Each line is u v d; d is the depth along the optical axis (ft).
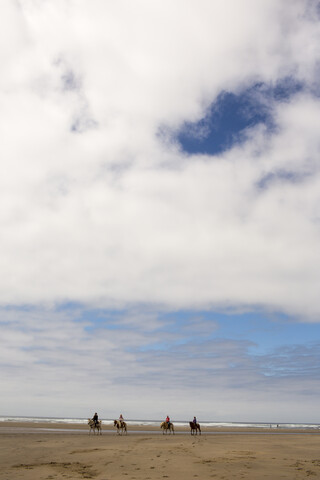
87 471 49.24
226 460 60.08
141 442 101.19
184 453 70.90
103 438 118.73
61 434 141.69
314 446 94.84
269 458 63.52
